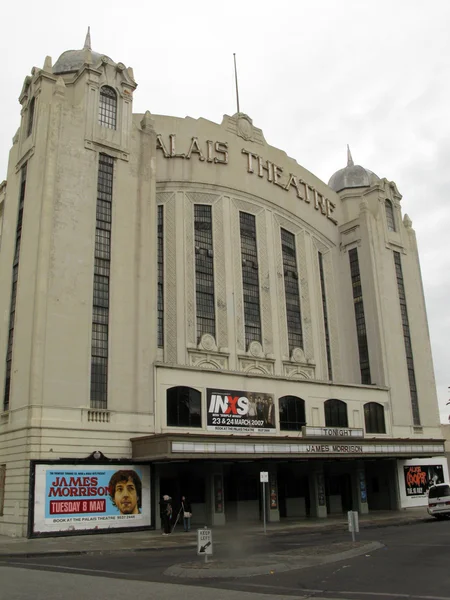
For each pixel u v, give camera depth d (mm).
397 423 48281
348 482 45344
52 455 28703
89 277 32656
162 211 42531
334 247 54062
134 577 14430
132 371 33031
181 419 34281
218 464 34750
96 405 31359
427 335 54906
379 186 55250
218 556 18922
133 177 36500
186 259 42000
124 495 30578
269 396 39188
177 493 35094
